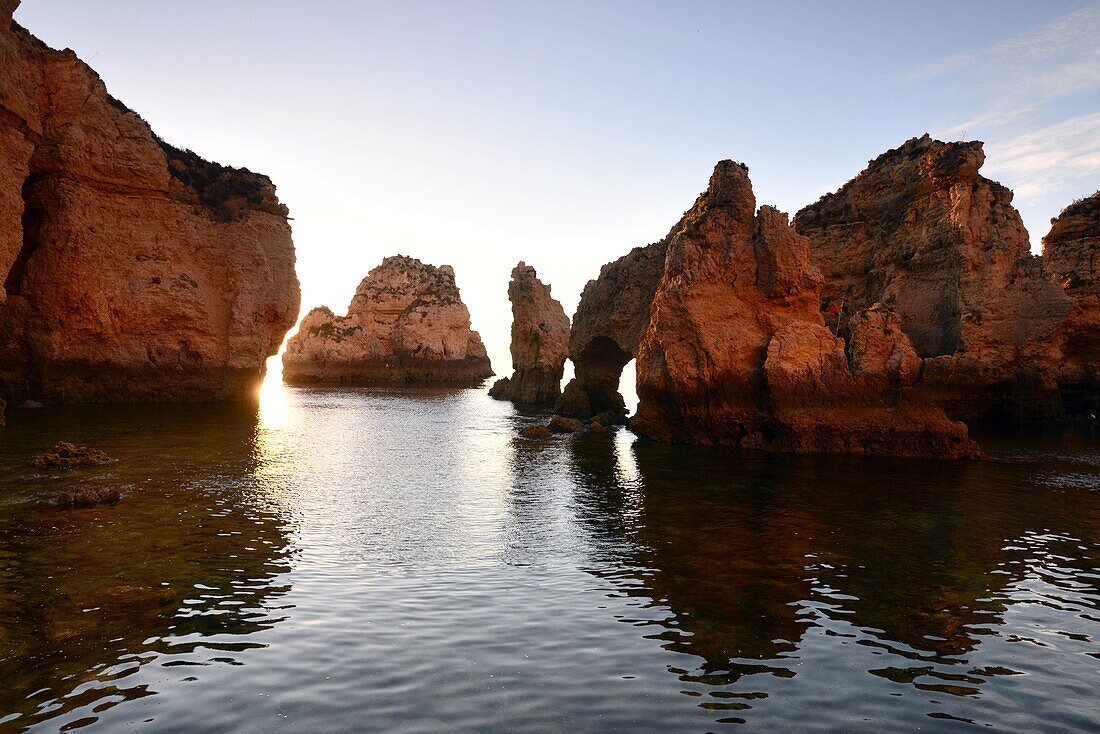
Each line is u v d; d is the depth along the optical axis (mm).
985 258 44219
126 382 47375
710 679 9734
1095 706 9242
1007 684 9812
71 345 43781
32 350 41812
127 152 46750
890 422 31188
